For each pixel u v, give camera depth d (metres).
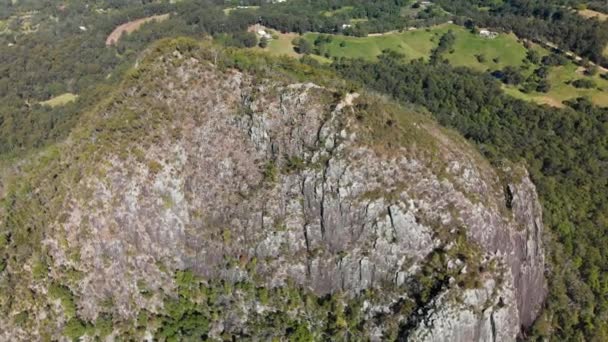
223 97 96.25
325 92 96.00
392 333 85.00
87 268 89.06
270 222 91.56
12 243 92.50
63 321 86.81
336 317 88.62
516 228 97.56
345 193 89.31
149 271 91.06
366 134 91.62
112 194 90.12
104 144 92.38
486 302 84.56
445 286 83.88
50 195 94.25
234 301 91.62
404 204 88.75
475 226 90.81
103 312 88.56
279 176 92.62
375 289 89.06
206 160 93.88
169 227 91.75
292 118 93.75
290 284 91.31
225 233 91.81
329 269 90.56
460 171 94.56
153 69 99.62
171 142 93.06
